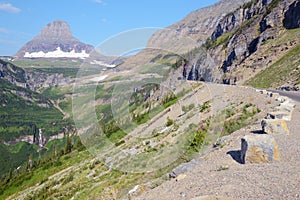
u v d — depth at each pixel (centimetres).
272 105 2125
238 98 2694
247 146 1048
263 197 748
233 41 13362
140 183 1077
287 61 7825
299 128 1487
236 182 873
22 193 4944
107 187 1230
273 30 11250
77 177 2541
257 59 9631
